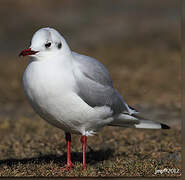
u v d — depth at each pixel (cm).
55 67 827
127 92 1767
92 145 1162
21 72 2186
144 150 1101
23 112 1620
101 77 902
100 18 3228
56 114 855
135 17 3192
